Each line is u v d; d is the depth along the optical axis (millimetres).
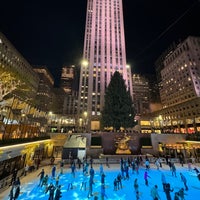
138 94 138000
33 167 22812
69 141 31750
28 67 78062
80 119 66312
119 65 76812
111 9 90875
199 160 28516
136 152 34312
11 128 23266
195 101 60094
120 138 35250
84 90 72062
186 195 13938
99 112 66562
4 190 15047
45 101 98500
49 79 116688
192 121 60969
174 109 73188
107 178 19125
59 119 77500
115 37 83875
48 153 35156
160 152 34625
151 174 20812
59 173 21312
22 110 28406
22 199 13117
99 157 30688
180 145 36938
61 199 13281
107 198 13469
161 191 15172
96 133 35812
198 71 69062
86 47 81188
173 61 82375
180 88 74875
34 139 27594
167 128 75500
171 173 21188
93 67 75312
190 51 73000
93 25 84688
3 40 55094
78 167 24547
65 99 110125
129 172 21906
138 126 71688
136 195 13141
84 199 13328
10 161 21031
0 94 23891
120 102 45781
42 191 14836
